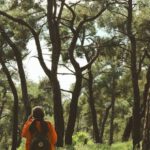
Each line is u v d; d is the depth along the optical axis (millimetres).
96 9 33969
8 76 35281
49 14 29266
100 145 25016
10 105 71375
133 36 33969
